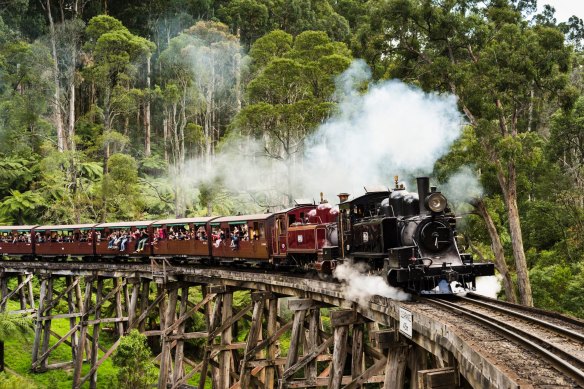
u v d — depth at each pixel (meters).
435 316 11.68
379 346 13.20
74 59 58.47
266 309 25.39
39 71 55.97
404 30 29.19
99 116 64.25
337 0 78.19
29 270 32.88
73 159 50.34
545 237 35.72
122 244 30.11
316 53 40.91
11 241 35.88
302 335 22.78
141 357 21.31
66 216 46.53
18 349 32.00
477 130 26.05
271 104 37.91
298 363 17.25
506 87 26.20
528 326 11.39
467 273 14.52
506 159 25.19
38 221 48.62
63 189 48.19
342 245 17.58
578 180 38.94
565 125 36.28
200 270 24.06
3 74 55.72
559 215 35.72
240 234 24.00
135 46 55.69
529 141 26.70
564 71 26.36
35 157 53.78
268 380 20.73
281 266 22.61
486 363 8.41
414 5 28.19
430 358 17.72
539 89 27.66
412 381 13.59
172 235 28.00
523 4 35.56
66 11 70.44
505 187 26.48
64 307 38.09
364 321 15.80
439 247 14.64
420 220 14.74
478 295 14.38
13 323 28.08
